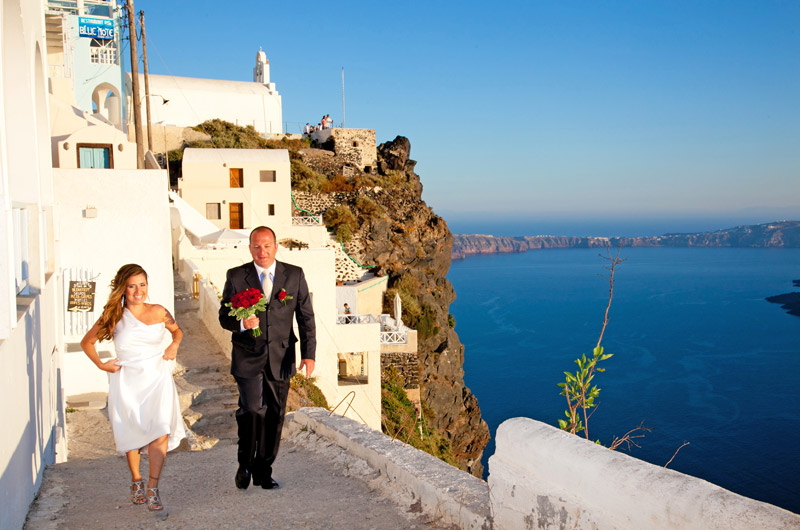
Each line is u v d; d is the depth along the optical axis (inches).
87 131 689.0
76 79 1507.1
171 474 250.8
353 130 2126.0
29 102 248.8
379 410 910.4
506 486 135.6
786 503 2233.0
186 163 1494.8
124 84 1649.9
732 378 4094.5
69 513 199.8
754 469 2549.2
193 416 457.1
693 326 6446.9
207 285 787.4
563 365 4286.4
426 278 1699.1
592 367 187.3
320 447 262.7
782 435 2962.6
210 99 2139.5
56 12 1360.7
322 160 2039.9
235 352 209.9
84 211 530.3
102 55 1558.8
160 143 1846.7
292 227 1518.2
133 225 542.0
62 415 329.4
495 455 140.9
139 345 204.8
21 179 248.8
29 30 250.5
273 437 215.3
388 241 1756.9
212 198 1497.3
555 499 120.6
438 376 1499.8
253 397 208.4
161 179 546.0
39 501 209.6
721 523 87.2
